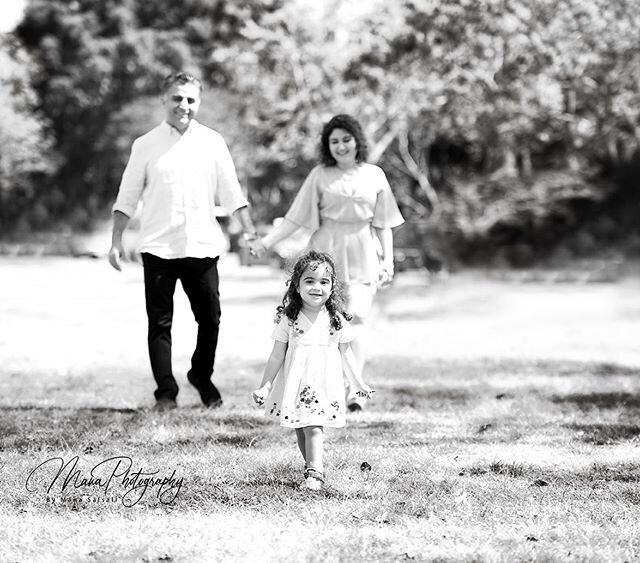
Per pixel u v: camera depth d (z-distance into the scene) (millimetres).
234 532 7965
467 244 65188
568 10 37625
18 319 31594
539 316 35906
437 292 49469
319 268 10148
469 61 40062
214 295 14781
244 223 15102
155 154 14656
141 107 92812
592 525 8312
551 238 65375
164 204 14617
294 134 43750
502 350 24094
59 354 22594
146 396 16078
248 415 13859
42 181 103562
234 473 10109
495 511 8711
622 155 64062
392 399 15820
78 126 101250
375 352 23531
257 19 45188
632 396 16219
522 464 10688
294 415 9969
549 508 8828
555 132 48438
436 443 11977
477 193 64125
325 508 8734
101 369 19828
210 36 95812
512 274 64000
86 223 102562
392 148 66625
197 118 75562
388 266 15945
